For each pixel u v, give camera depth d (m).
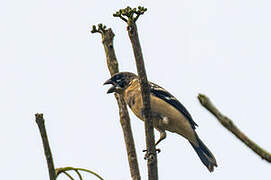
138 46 8.61
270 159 3.67
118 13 8.30
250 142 3.69
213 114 3.67
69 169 7.71
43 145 6.69
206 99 3.67
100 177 7.77
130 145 9.86
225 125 3.68
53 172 6.73
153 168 9.40
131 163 9.66
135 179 9.55
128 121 10.17
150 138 9.38
